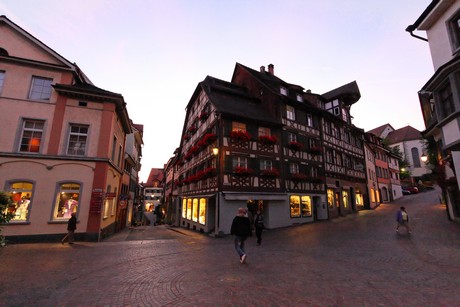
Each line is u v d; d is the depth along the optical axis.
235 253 8.80
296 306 4.04
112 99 14.25
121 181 19.45
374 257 7.21
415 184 43.75
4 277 5.94
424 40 11.55
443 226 11.86
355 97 27.11
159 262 7.55
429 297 4.25
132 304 4.33
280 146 19.02
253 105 21.06
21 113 12.68
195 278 5.75
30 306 4.29
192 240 13.23
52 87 13.62
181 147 30.91
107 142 13.72
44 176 12.30
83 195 12.74
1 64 13.00
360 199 25.75
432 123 13.32
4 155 11.89
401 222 11.02
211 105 19.25
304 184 19.78
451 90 9.11
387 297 4.31
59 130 13.03
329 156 22.81
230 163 16.48
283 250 8.95
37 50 14.02
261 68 26.70
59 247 10.38
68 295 4.79
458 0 9.85
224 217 15.62
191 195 22.64
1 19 13.49
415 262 6.46
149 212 67.00
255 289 4.88
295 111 20.98
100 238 12.76
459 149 9.44
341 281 5.23
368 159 29.30
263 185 17.45
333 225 15.62
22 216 11.82
